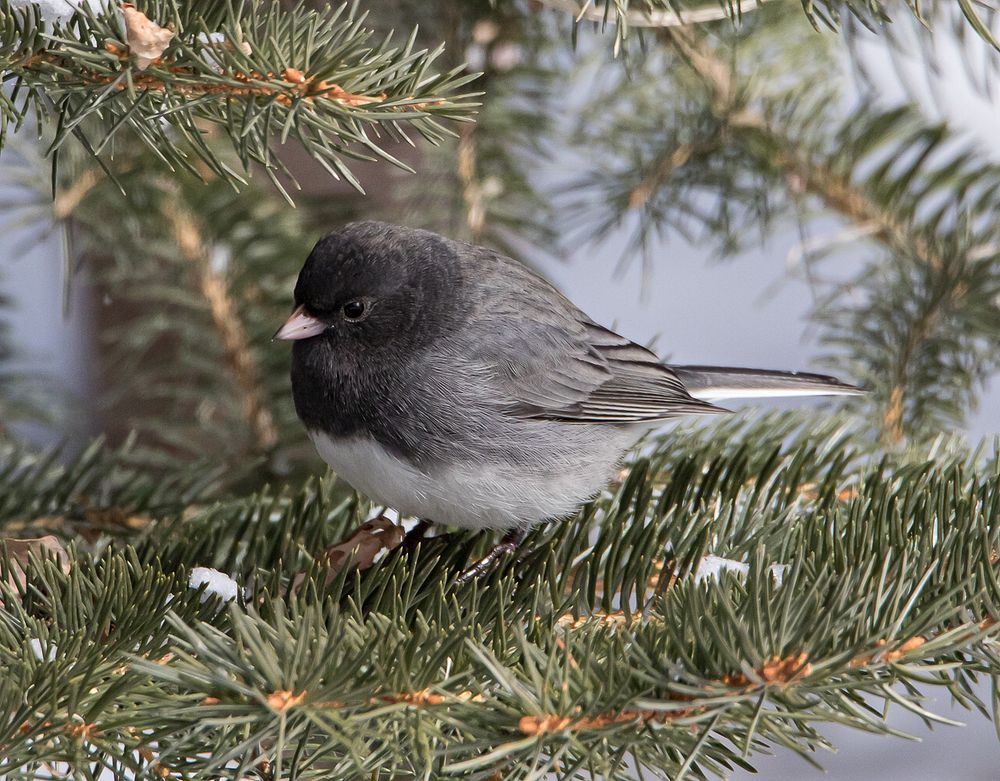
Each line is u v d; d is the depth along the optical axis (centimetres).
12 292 347
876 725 321
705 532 327
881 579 323
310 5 335
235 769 323
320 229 341
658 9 330
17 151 336
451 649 323
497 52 339
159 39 324
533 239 340
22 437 341
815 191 339
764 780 345
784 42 338
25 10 324
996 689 323
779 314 356
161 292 339
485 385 332
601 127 339
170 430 339
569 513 333
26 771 323
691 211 340
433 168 340
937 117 339
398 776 324
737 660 321
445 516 332
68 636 324
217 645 322
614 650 323
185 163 326
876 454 334
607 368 334
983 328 337
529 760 323
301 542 329
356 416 331
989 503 326
